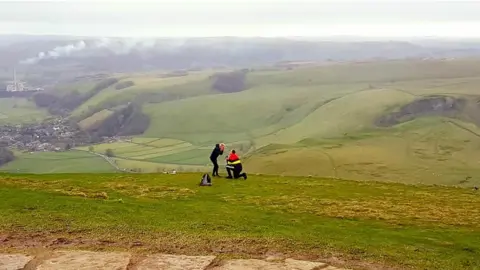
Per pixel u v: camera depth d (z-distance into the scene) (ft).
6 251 60.80
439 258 70.85
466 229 99.04
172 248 63.77
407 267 63.26
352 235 85.56
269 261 59.31
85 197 111.34
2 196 103.14
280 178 171.73
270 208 112.27
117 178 159.22
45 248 62.44
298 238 74.95
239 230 80.23
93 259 57.62
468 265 68.23
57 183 139.23
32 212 86.48
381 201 131.34
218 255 60.90
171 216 91.45
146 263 56.59
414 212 116.16
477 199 141.90
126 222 81.00
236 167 158.20
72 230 72.69
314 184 159.74
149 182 148.97
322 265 59.21
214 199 121.70
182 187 138.72
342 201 127.54
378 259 65.51
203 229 78.89
